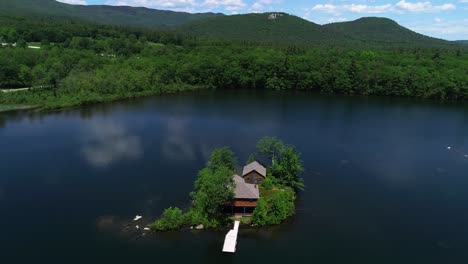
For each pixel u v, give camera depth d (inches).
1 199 3331.7
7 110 6658.5
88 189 3531.0
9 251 2610.7
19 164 4099.4
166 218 2925.7
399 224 3056.1
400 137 5428.2
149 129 5556.1
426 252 2699.3
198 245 2714.1
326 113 6904.5
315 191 3595.0
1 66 7741.1
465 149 4950.8
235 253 2630.4
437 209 3314.5
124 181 3705.7
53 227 2910.9
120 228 2898.6
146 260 2532.0
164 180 3737.7
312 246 2728.8
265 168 3742.6
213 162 3449.8
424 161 4475.9
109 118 6200.8
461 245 2795.3
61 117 6225.4
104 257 2556.6
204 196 2974.9
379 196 3531.0
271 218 3002.0
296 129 5733.3
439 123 6294.3
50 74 7815.0
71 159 4271.7
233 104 7618.1
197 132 5447.8
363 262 2568.9
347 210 3253.0
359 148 4894.2
